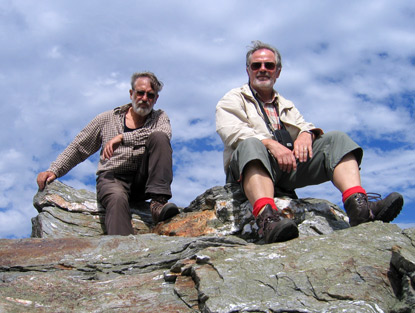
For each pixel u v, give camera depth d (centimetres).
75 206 291
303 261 161
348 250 167
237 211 252
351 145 226
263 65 265
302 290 146
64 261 196
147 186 272
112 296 159
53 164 294
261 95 270
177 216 267
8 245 212
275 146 230
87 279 179
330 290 145
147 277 175
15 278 179
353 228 187
